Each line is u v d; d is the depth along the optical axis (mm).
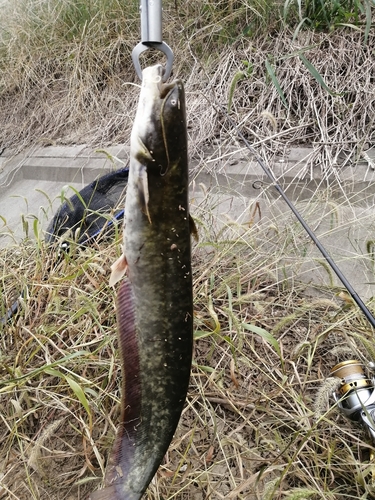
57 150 1685
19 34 2092
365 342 612
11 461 639
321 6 1267
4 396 745
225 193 1150
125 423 516
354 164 1065
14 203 1624
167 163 509
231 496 530
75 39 1884
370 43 1213
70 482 639
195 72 1465
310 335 784
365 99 1132
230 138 1256
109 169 1412
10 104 2129
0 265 1033
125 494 483
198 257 955
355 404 585
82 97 1771
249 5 1422
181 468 633
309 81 1234
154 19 531
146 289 521
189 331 521
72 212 1160
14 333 776
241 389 728
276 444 634
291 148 1177
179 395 518
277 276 900
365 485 533
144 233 515
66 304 876
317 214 1014
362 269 892
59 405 683
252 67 1352
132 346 525
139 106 524
